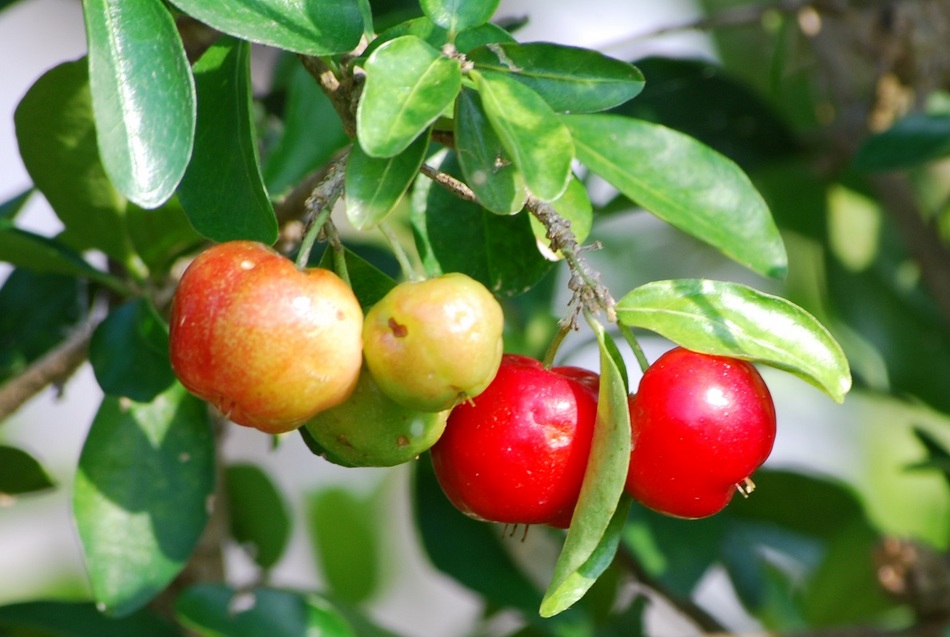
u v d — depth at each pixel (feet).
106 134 1.20
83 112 1.38
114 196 1.43
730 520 1.89
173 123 1.21
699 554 1.71
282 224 1.40
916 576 1.73
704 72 1.76
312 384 1.21
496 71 1.25
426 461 1.67
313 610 1.50
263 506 1.81
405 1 1.63
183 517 1.41
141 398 1.42
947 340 1.96
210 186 1.27
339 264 1.25
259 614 1.49
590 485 1.22
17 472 1.55
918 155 1.63
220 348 1.20
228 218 1.27
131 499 1.40
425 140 1.22
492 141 1.24
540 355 1.75
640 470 1.25
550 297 1.76
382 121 1.20
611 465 1.21
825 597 1.96
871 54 1.82
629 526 1.70
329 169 1.25
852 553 1.93
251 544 1.83
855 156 1.65
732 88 1.76
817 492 1.90
